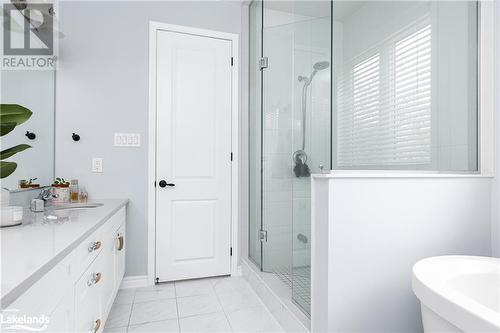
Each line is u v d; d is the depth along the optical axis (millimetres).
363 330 1300
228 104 2635
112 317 1863
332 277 1262
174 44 2473
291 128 2039
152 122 2391
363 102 1963
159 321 1821
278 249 2242
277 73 2209
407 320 1360
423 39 1878
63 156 2191
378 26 2113
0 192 1255
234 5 2654
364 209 1310
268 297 2000
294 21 2002
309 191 1775
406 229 1370
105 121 2283
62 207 1875
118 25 2324
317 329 1345
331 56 1647
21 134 1690
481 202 1510
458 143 1663
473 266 1161
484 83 1571
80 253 1081
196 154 2527
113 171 2301
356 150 1834
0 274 656
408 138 1914
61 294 893
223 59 2621
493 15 1538
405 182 1375
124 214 2180
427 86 1826
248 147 2691
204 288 2346
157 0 2426
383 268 1331
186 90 2500
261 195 2340
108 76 2295
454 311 839
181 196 2484
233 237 2637
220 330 1730
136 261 2359
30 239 978
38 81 1909
